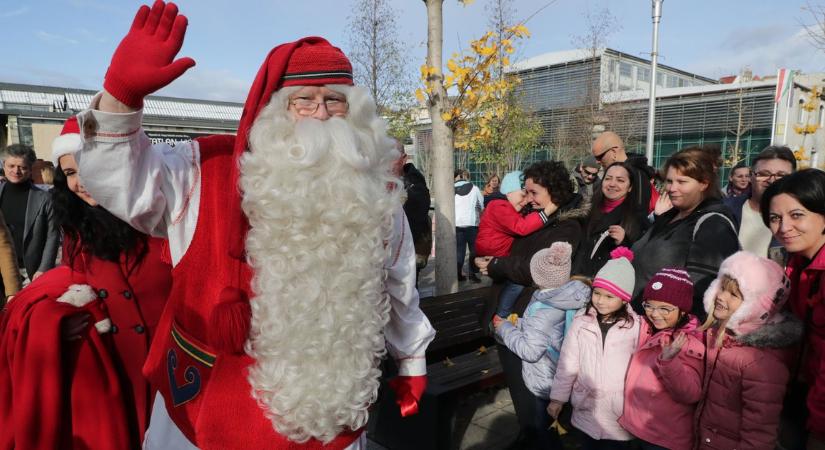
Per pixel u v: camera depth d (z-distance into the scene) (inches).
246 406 44.1
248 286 44.4
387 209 44.7
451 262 159.8
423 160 711.7
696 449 78.0
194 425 45.1
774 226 73.8
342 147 42.2
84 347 67.8
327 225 41.0
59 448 66.4
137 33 39.0
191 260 44.9
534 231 108.1
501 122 451.8
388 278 51.5
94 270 71.4
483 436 121.3
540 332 97.3
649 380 82.7
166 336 49.5
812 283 70.9
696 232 94.1
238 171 43.0
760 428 70.8
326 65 44.8
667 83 1411.2
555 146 765.9
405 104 510.9
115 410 69.0
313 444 45.9
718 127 854.5
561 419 119.5
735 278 72.5
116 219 70.2
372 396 46.6
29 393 64.2
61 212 69.4
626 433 87.9
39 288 71.4
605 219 115.1
